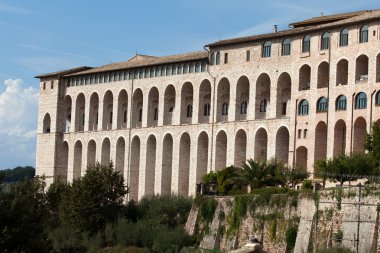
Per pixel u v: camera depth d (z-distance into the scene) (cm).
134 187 16025
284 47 13425
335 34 12506
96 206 12094
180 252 10931
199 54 15100
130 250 11194
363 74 12181
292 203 9794
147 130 15738
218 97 14475
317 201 9406
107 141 16638
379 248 8519
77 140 17188
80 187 12231
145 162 15712
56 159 17538
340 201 9100
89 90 17038
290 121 13062
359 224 8681
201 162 14712
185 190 15088
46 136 17788
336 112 12300
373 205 8675
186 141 15112
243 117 14162
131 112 16138
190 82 15012
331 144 12319
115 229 11800
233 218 10725
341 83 12444
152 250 11306
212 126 14438
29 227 8444
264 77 13800
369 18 11950
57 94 17612
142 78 15988
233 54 14262
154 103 15888
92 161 16950
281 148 13362
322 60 12650
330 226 9150
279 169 11494
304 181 11100
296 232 9625
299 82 13025
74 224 11944
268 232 10062
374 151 10619
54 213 12394
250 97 13875
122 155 16338
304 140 12788
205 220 11294
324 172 10538
